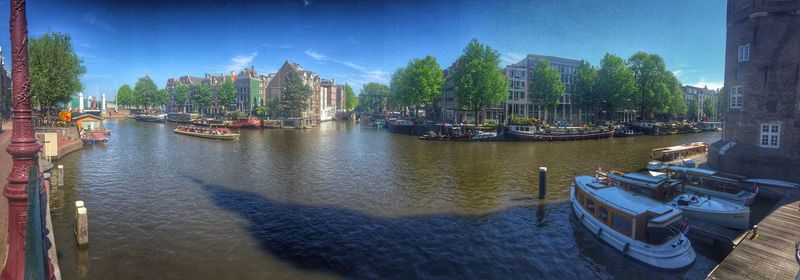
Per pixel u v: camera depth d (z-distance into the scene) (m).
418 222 18.02
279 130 76.75
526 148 46.62
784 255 12.73
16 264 6.66
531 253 14.76
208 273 12.76
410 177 28.03
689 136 68.00
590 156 39.66
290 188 24.28
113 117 117.62
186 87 121.62
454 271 13.36
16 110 6.61
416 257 14.35
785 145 22.94
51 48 48.31
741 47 25.36
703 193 20.34
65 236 15.50
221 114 111.19
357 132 72.50
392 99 105.88
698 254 14.38
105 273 12.62
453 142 53.50
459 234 16.58
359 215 18.95
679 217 13.85
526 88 78.56
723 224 16.06
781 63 23.06
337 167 32.09
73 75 50.72
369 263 13.78
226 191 23.22
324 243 15.42
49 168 26.75
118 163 32.69
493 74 59.53
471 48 59.91
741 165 24.31
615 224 14.95
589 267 13.66
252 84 107.38
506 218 18.64
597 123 76.75
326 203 20.94
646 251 13.45
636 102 74.12
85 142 44.22
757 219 18.19
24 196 6.68
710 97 120.81
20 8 6.39
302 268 13.28
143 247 14.65
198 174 28.34
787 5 22.86
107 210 19.02
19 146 6.64
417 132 66.19
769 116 23.64
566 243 15.62
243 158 36.66
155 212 18.83
